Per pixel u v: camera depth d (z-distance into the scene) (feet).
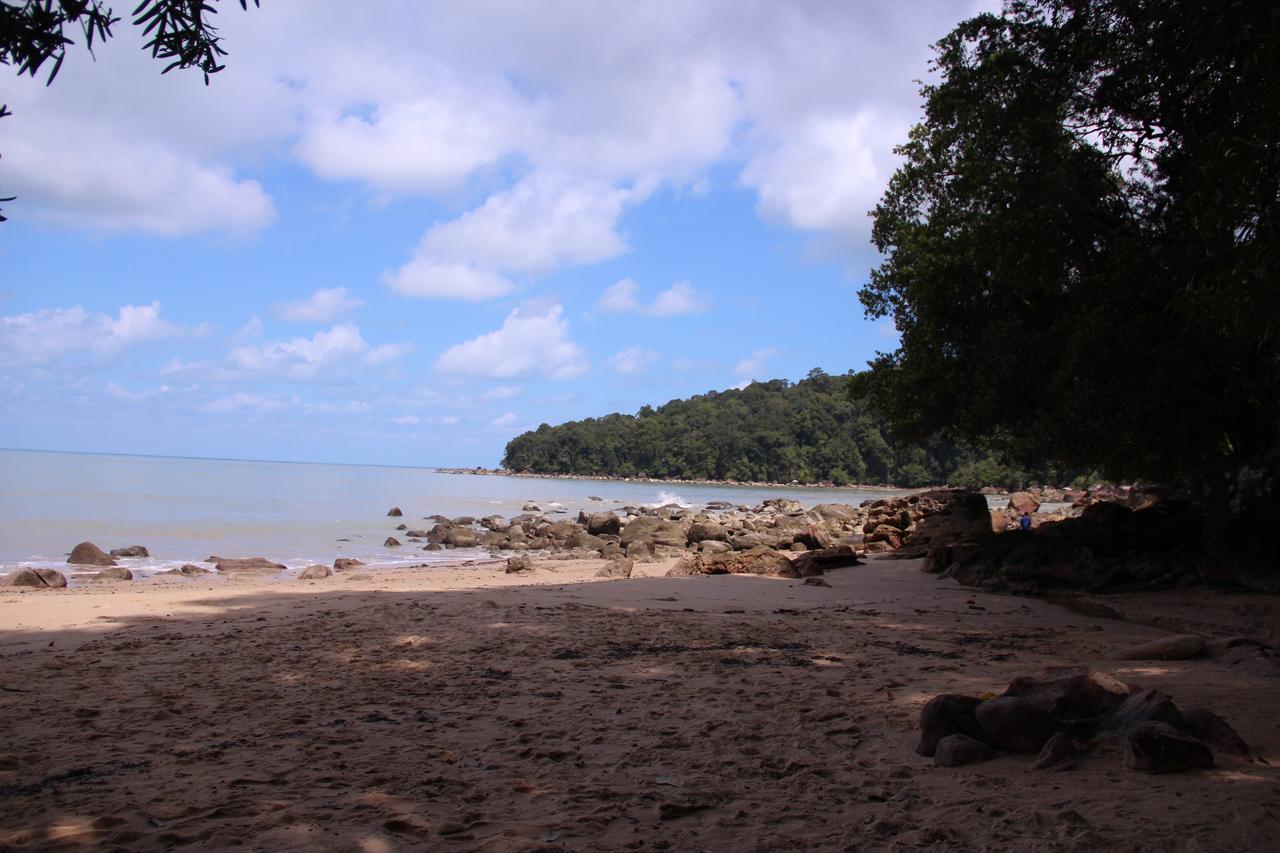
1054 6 53.98
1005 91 56.54
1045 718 19.13
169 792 17.20
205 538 117.19
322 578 75.97
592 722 22.86
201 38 12.49
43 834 14.94
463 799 16.81
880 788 17.21
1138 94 51.37
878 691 26.27
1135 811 15.28
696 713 23.77
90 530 119.96
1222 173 20.66
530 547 123.34
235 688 27.14
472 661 31.73
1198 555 52.75
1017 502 155.63
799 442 559.79
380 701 25.36
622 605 48.91
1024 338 57.36
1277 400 50.14
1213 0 26.35
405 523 158.20
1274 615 41.09
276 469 578.25
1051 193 52.60
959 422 65.98
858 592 56.39
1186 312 34.86
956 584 59.72
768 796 16.87
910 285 65.72
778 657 32.45
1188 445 56.24
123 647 34.88
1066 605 49.70
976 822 15.12
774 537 112.27
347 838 14.75
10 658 32.71
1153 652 31.17
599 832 15.06
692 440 581.94
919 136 70.23
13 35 11.58
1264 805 15.38
